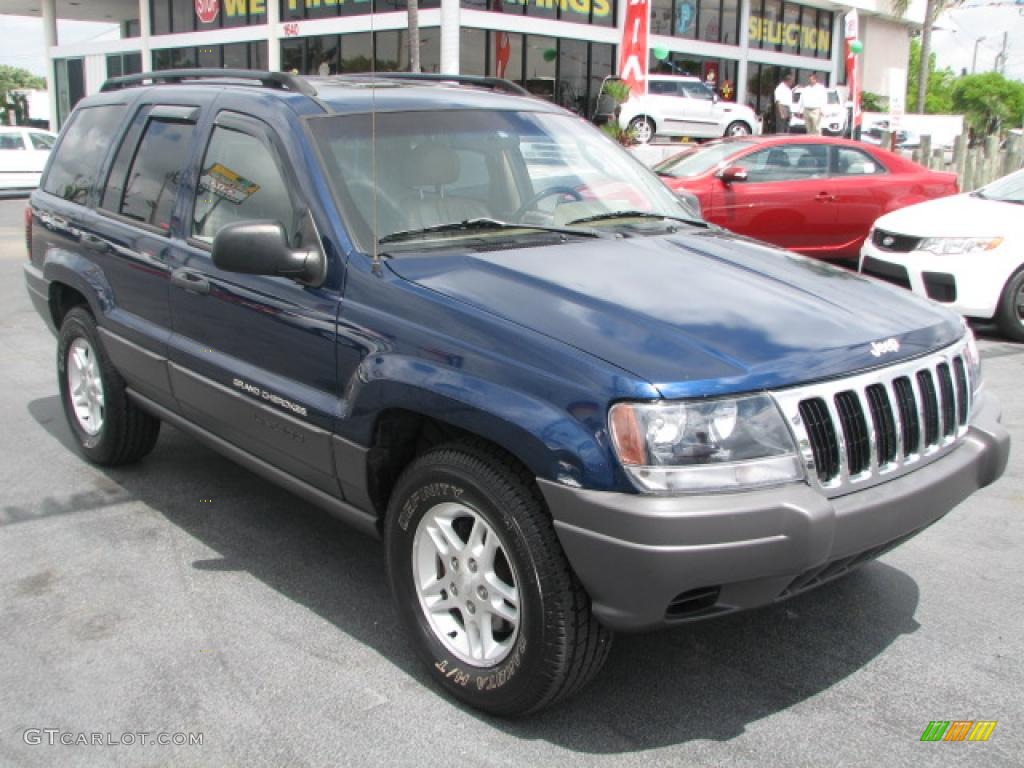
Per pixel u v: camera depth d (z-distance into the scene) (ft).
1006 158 68.03
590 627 9.48
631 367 8.98
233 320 12.83
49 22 119.24
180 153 14.51
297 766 9.51
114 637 11.85
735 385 8.96
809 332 9.85
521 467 9.64
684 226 13.57
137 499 16.15
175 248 13.97
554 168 13.78
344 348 11.09
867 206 36.42
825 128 68.39
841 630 12.13
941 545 14.62
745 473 8.90
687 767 9.48
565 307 9.95
